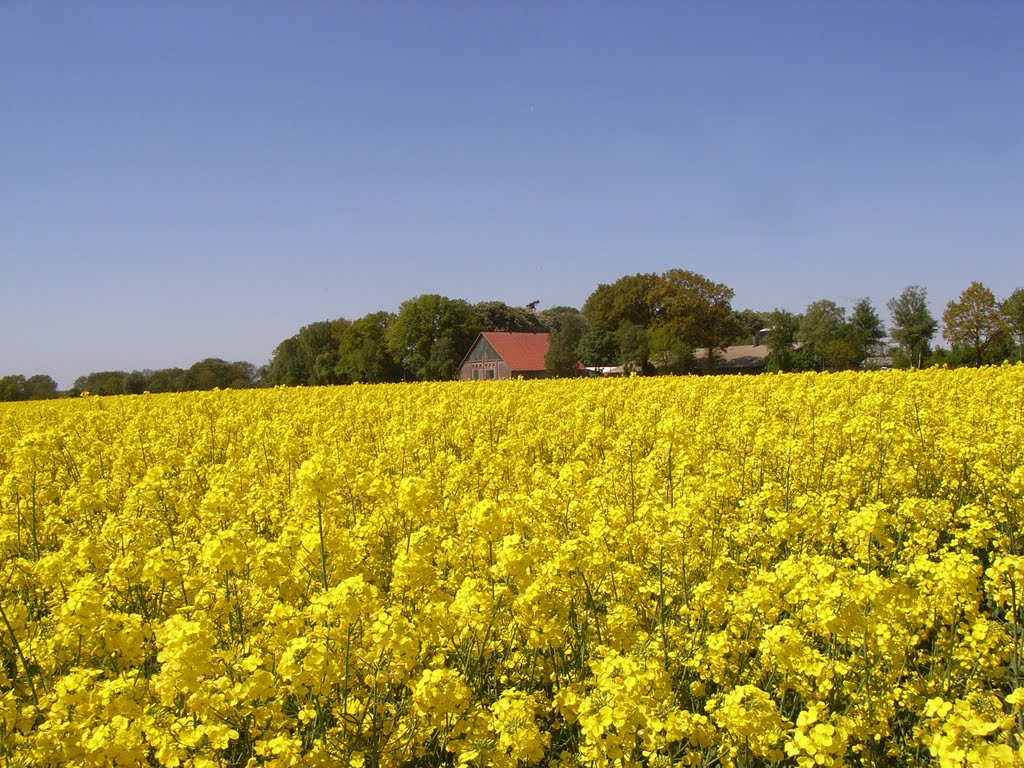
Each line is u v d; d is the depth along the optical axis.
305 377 94.75
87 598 4.92
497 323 124.69
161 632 5.00
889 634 5.00
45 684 5.20
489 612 5.05
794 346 74.88
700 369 79.75
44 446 7.82
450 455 11.98
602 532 6.50
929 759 4.56
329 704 4.60
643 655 4.97
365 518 7.80
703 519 7.24
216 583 5.87
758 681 5.26
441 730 4.48
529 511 7.61
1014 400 14.85
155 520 8.27
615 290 87.88
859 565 6.80
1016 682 5.08
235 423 16.08
